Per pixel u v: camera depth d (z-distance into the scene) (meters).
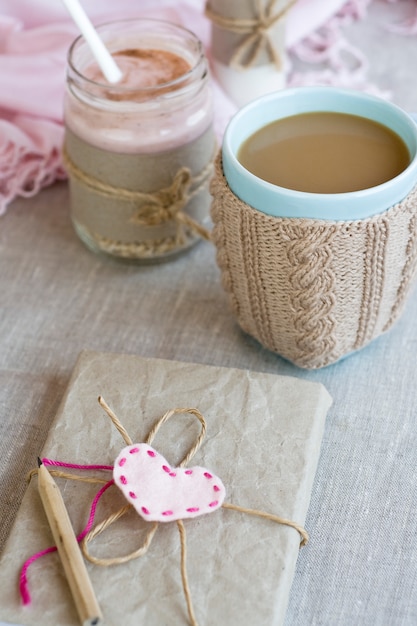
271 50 0.73
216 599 0.52
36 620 0.52
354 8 0.83
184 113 0.64
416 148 0.57
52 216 0.72
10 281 0.68
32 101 0.74
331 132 0.60
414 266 0.59
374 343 0.64
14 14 0.78
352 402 0.61
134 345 0.64
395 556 0.55
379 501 0.57
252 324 0.61
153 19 0.68
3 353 0.64
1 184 0.73
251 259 0.58
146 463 0.55
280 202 0.55
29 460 0.59
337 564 0.55
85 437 0.58
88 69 0.67
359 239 0.56
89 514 0.55
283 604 0.53
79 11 0.62
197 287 0.67
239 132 0.59
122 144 0.63
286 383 0.59
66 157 0.67
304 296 0.58
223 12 0.71
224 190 0.58
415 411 0.61
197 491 0.55
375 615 0.54
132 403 0.59
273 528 0.54
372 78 0.78
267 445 0.57
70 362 0.64
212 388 0.59
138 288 0.67
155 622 0.52
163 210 0.65
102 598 0.52
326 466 0.59
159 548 0.54
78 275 0.68
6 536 0.57
